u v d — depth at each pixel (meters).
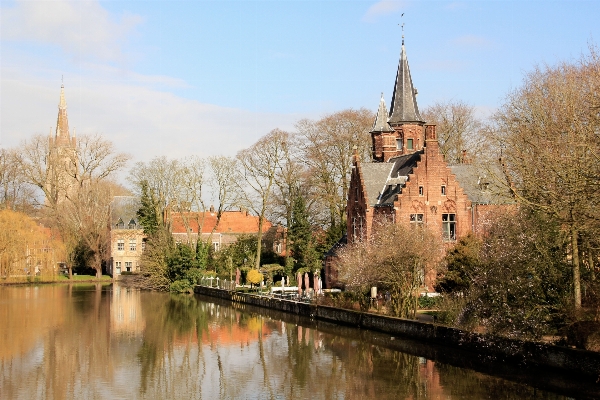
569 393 26.80
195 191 83.31
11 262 87.25
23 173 92.94
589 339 26.97
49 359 35.47
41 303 64.12
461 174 57.53
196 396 27.88
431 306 44.91
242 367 33.28
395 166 59.78
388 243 41.28
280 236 84.25
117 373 32.16
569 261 31.86
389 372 31.16
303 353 36.56
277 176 77.19
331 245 69.50
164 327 47.62
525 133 39.47
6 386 29.53
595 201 27.58
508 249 31.16
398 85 65.00
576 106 37.38
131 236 108.44
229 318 53.09
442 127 77.88
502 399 26.06
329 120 74.81
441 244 44.56
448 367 31.89
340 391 28.19
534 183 30.61
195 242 90.12
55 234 96.38
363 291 44.91
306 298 52.47
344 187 73.38
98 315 54.78
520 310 29.88
